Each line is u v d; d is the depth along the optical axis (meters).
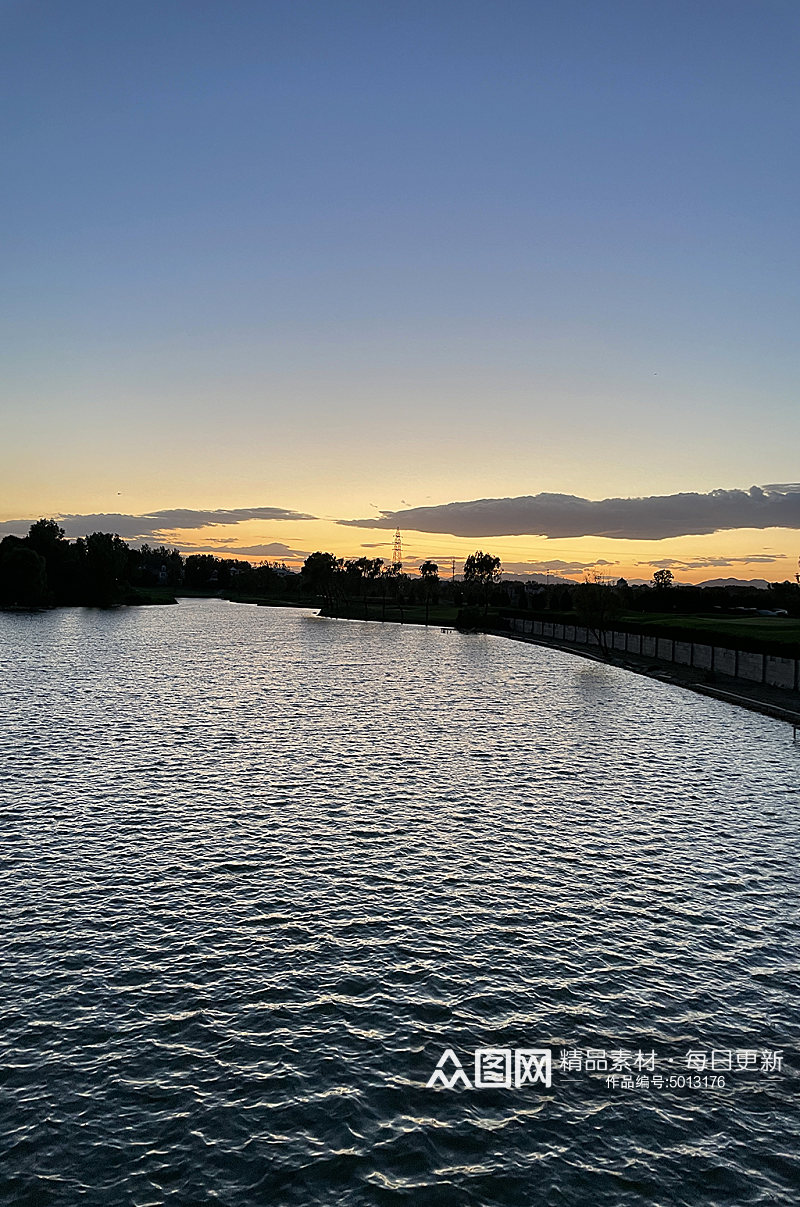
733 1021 22.55
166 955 25.61
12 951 25.69
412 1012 22.77
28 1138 17.89
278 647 141.00
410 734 61.50
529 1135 18.36
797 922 28.44
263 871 32.44
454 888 31.03
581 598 123.31
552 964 25.42
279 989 23.80
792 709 71.00
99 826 37.56
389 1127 18.48
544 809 41.31
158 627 183.50
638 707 76.38
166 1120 18.52
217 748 54.88
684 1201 16.67
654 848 35.53
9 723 63.16
